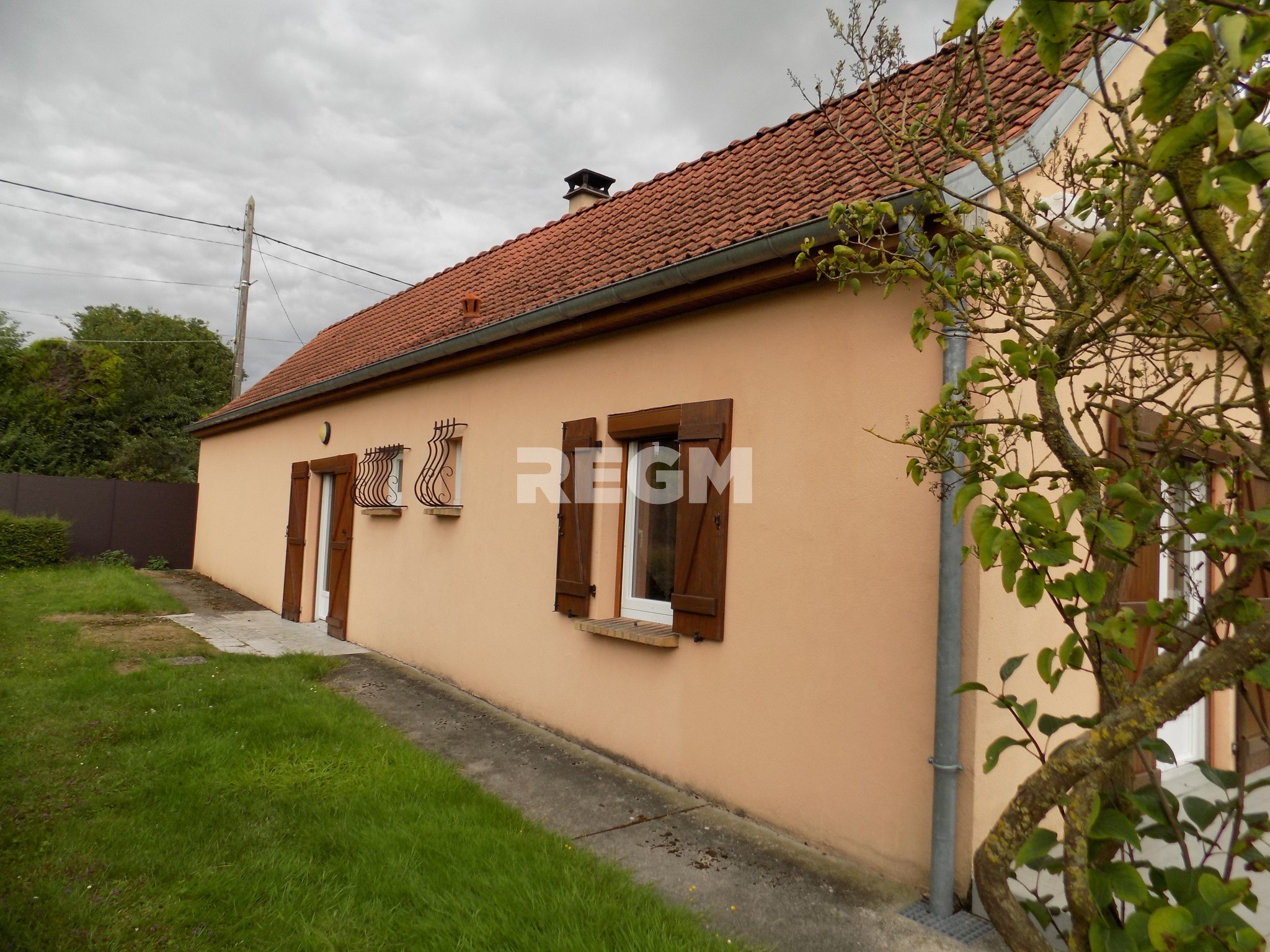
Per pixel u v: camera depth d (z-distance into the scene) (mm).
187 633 9125
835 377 4043
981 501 3299
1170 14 1652
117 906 2992
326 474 10750
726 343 4723
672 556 5344
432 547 7824
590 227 8422
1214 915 1302
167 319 35156
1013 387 2150
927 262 2971
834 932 3064
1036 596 1510
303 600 10633
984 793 3297
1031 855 1510
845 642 3859
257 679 6688
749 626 4395
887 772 3613
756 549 4398
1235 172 1223
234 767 4516
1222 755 4824
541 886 3240
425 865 3408
